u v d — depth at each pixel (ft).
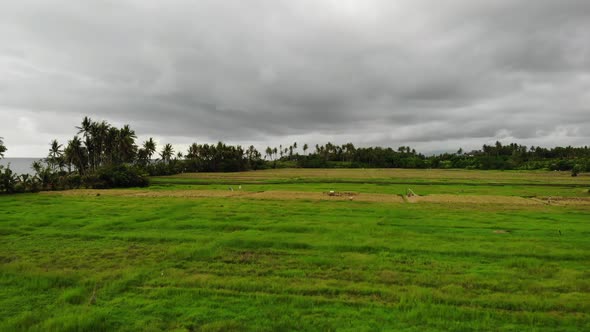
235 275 38.24
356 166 533.55
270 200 113.19
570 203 110.93
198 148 415.85
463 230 62.49
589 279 36.81
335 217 76.89
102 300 31.35
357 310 29.17
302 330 25.68
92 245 51.29
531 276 37.63
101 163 261.24
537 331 25.77
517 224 68.49
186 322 26.99
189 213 80.69
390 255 45.98
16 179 154.92
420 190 160.66
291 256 45.57
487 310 29.12
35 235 57.26
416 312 28.22
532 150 579.48
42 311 29.09
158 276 37.78
